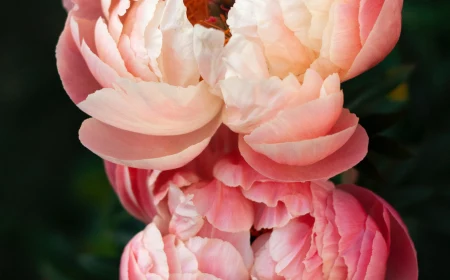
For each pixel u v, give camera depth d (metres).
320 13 0.45
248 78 0.46
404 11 0.56
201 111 0.46
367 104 0.51
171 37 0.46
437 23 0.56
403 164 0.54
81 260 0.60
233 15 0.46
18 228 0.80
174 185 0.48
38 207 0.81
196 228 0.48
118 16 0.46
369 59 0.46
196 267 0.48
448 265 0.56
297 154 0.45
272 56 0.46
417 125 0.55
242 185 0.47
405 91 0.54
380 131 0.49
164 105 0.45
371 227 0.46
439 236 0.56
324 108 0.44
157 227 0.48
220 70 0.46
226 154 0.48
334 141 0.45
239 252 0.48
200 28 0.46
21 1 0.87
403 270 0.48
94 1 0.48
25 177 0.83
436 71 0.56
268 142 0.45
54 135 0.84
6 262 0.79
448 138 0.55
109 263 0.60
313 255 0.47
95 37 0.47
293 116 0.44
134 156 0.47
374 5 0.44
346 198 0.47
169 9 0.46
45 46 0.86
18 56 0.86
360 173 0.50
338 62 0.45
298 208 0.47
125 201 0.50
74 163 0.82
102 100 0.45
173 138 0.47
